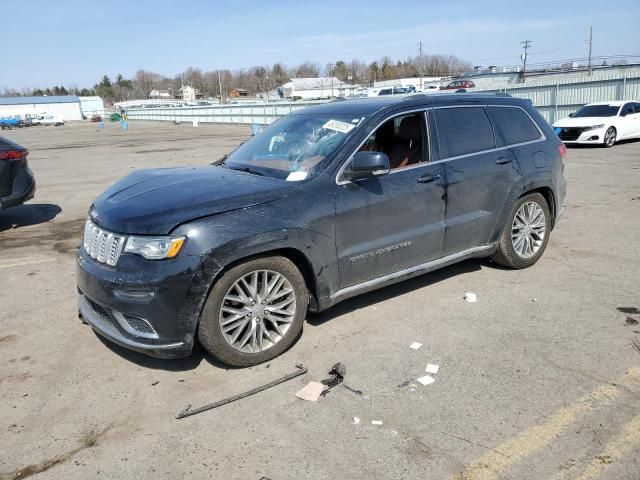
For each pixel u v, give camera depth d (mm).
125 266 3387
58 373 3748
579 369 3561
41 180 14359
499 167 4980
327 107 4875
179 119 61219
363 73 139875
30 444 2988
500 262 5473
